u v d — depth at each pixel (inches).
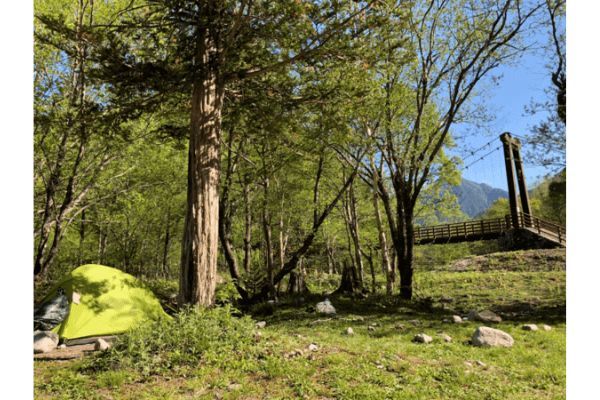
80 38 354.3
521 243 993.5
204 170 355.6
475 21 531.8
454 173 637.9
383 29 372.5
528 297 556.4
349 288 642.8
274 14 338.0
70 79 537.0
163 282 977.5
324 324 384.8
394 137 573.6
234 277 601.9
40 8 506.9
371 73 419.5
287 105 422.9
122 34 378.9
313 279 901.8
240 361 230.8
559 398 189.6
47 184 609.9
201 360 230.8
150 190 850.8
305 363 229.6
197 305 289.1
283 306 513.0
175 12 352.2
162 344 241.8
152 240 1286.9
